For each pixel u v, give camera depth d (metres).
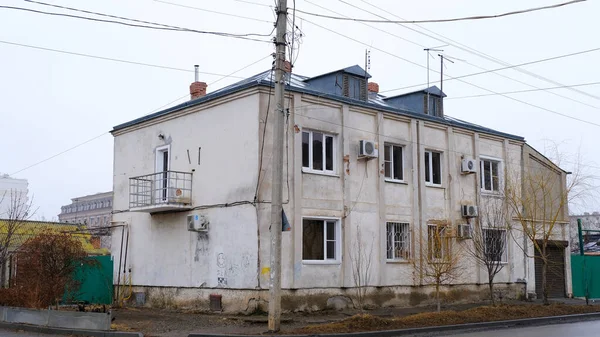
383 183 22.47
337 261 20.77
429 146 24.47
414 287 22.91
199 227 20.56
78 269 22.11
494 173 27.38
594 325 18.86
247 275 19.05
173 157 22.64
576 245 47.75
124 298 23.61
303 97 20.44
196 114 21.86
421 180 23.80
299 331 15.11
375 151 21.92
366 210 21.84
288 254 19.42
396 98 27.30
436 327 16.66
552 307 21.64
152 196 22.33
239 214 19.55
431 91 26.50
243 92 19.84
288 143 19.84
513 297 26.44
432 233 21.36
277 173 15.38
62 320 16.78
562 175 29.72
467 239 24.88
